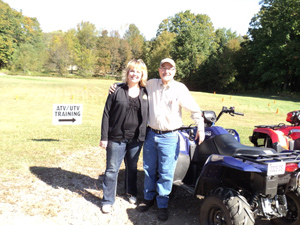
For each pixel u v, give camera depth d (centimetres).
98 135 851
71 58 9856
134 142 382
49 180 452
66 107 732
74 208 375
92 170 518
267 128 582
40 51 10738
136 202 412
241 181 343
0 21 8762
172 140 363
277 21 4734
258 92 5322
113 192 381
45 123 1117
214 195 308
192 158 409
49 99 2441
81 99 2512
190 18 7725
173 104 353
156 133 365
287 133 571
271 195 299
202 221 324
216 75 6303
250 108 2305
